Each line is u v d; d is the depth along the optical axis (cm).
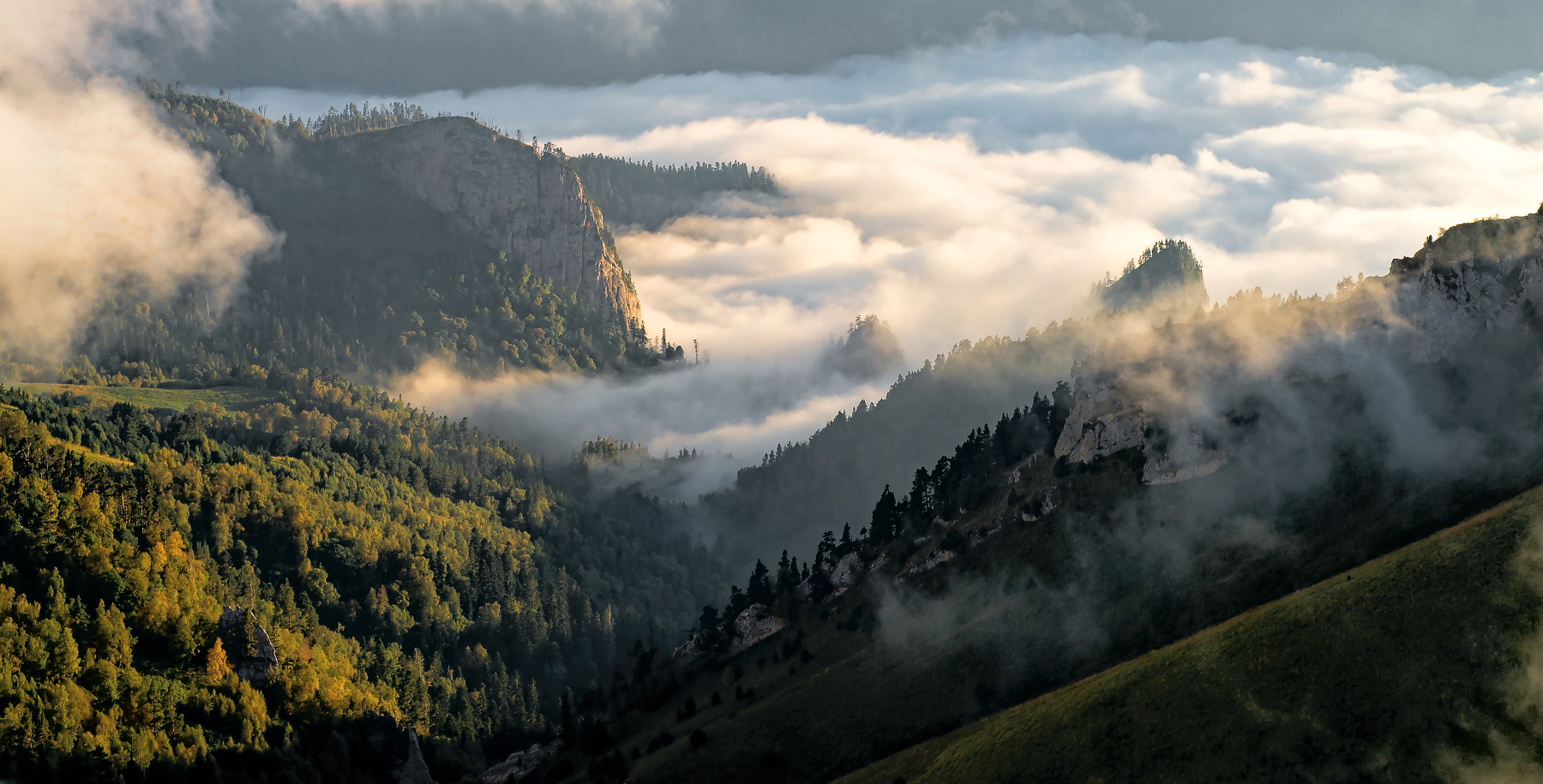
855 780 16588
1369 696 11931
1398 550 14988
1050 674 17362
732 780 17925
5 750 16562
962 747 15775
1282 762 11800
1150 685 14262
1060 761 13838
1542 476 15288
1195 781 12225
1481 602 12206
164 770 18012
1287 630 13662
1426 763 10938
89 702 18125
